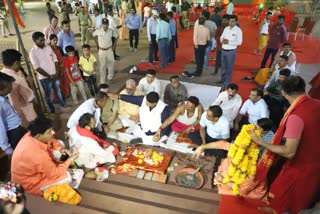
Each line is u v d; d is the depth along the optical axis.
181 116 4.49
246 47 9.80
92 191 3.33
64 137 4.60
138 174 3.66
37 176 3.13
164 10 13.00
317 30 11.52
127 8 11.46
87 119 3.73
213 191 3.41
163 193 3.35
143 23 13.70
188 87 6.55
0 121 3.16
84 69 5.77
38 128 2.98
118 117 4.77
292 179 2.49
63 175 3.26
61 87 5.87
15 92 3.83
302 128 2.29
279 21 6.71
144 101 4.41
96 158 3.84
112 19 8.75
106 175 3.63
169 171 3.77
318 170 2.42
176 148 4.21
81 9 9.84
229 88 4.45
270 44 7.01
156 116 4.35
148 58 8.76
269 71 5.98
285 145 2.36
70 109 5.61
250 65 7.96
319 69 7.71
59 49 5.69
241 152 2.95
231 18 5.91
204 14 7.19
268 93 4.77
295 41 10.54
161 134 4.38
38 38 4.76
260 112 4.23
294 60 5.36
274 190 2.67
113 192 3.32
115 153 4.04
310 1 14.58
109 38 6.45
